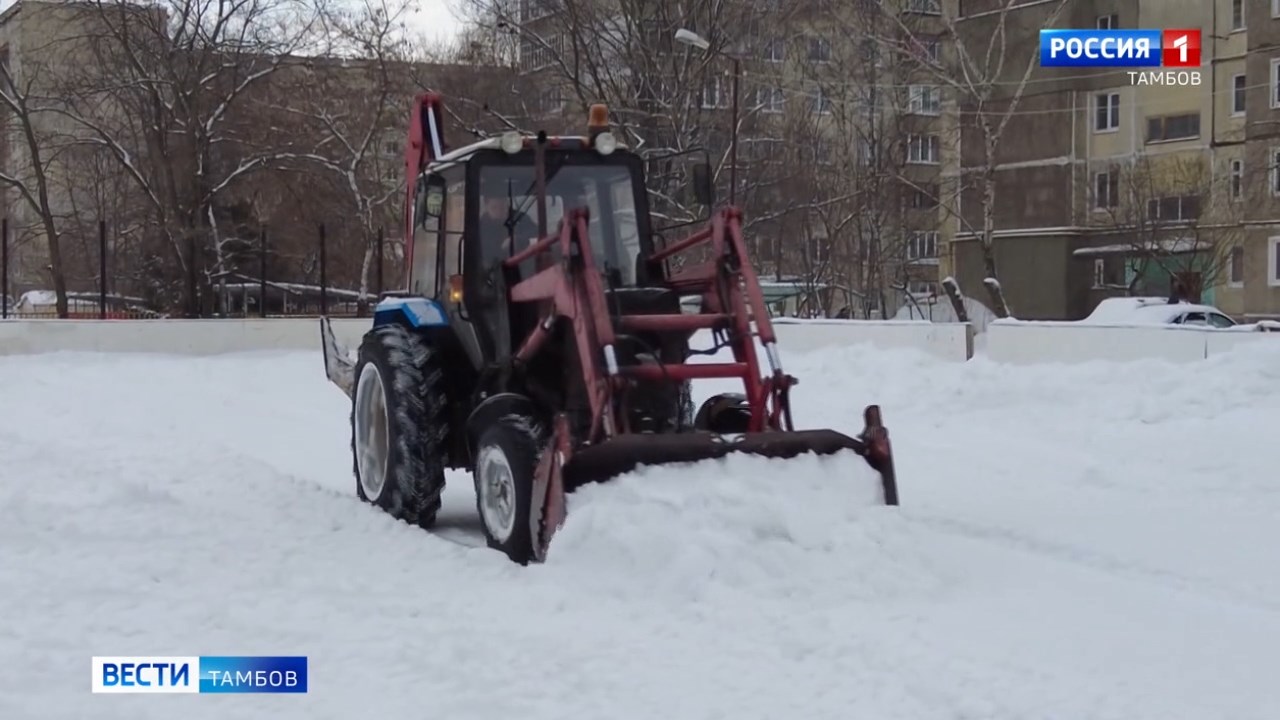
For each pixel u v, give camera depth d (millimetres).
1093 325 16188
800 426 13977
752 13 29688
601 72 28594
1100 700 5023
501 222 8617
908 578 6613
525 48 30906
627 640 5801
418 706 5035
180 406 17203
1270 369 13328
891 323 18391
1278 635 6047
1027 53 37312
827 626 5891
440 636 5930
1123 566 7441
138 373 20219
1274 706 5039
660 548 6594
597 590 6543
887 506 7328
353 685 5289
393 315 9430
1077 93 37656
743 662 5480
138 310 33531
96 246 40938
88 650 5816
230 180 31594
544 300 7891
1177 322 24797
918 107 37750
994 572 7219
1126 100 37406
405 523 8375
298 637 5977
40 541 7969
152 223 32469
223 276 32906
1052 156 37969
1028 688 5141
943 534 8250
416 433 8570
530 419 7574
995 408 14352
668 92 27672
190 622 6254
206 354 22875
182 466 10812
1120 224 35500
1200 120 36594
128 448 12289
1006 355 17156
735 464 7184
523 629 6020
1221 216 35406
